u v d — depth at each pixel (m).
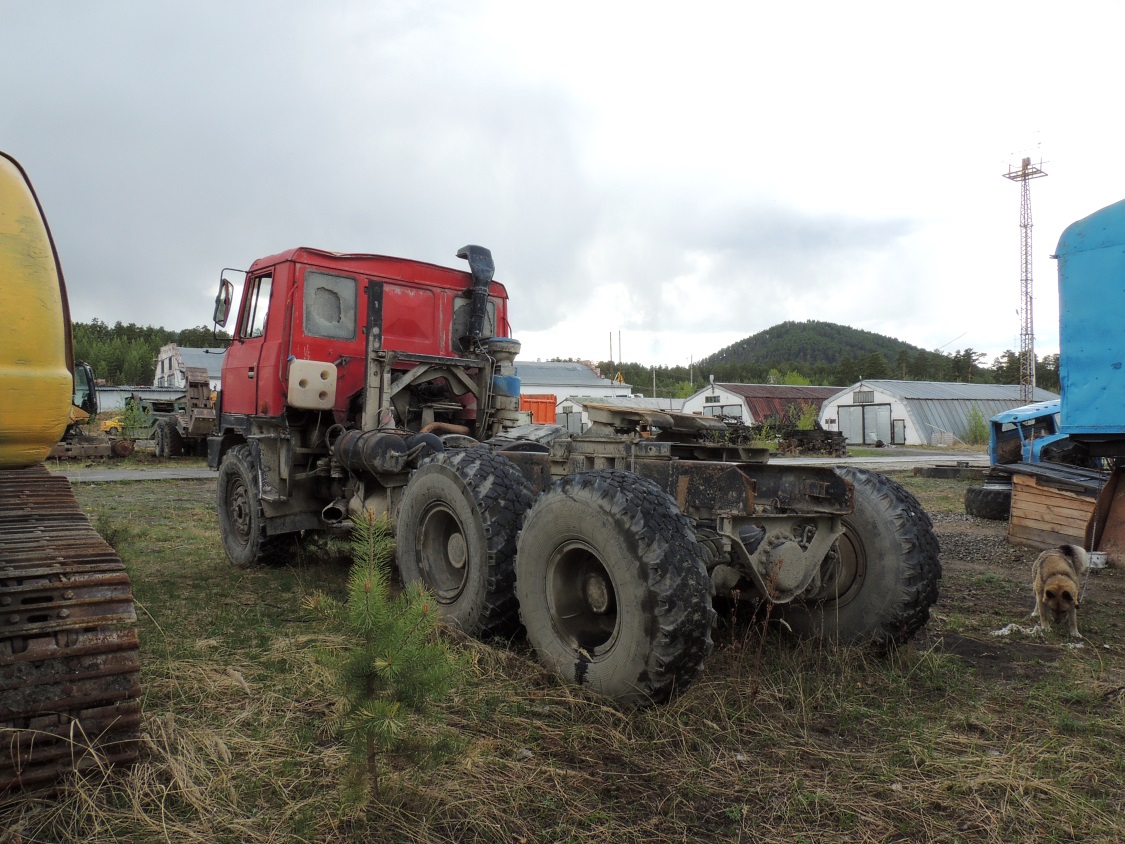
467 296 6.83
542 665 3.45
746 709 3.06
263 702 3.06
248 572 6.03
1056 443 10.35
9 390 2.67
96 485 13.51
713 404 50.09
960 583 6.21
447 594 4.16
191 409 20.69
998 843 2.22
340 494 6.03
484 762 2.57
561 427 6.46
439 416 6.46
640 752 2.72
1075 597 4.47
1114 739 2.99
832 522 3.68
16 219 2.76
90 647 2.29
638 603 2.92
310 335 5.98
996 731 3.04
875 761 2.71
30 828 2.11
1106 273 6.59
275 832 2.14
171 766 2.42
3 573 2.25
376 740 2.32
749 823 2.29
